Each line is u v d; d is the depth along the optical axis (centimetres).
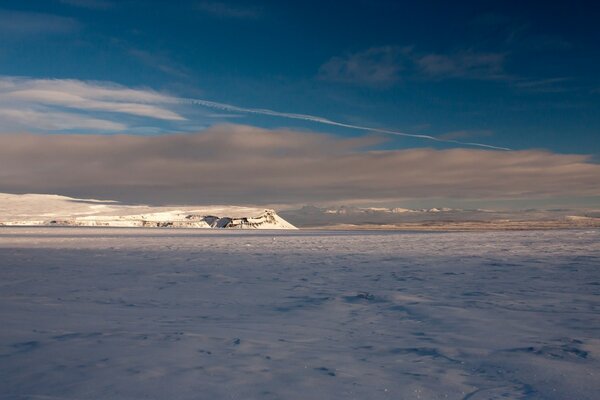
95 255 2609
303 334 716
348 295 1146
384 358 577
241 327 763
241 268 1875
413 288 1272
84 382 471
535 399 435
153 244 3828
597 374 511
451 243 3794
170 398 427
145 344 633
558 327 768
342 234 7056
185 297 1119
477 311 917
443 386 471
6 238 4828
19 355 573
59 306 968
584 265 1902
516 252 2681
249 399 427
